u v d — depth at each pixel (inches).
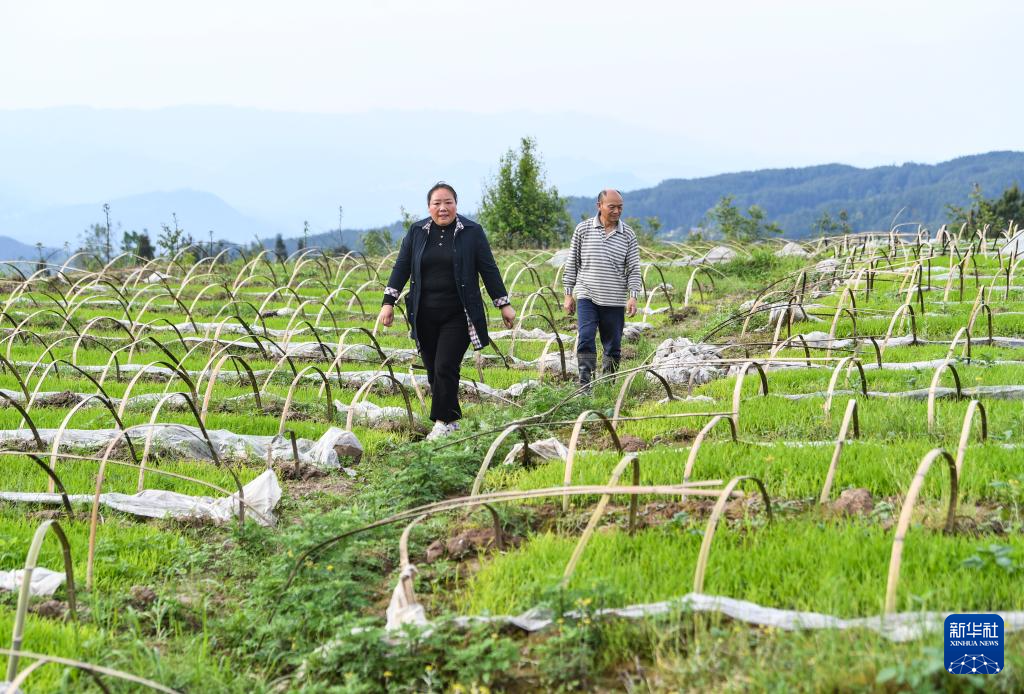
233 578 238.7
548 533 235.5
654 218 1676.9
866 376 409.1
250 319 735.1
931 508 235.8
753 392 399.5
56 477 265.0
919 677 145.6
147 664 184.1
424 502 280.8
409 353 546.9
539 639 190.4
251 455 336.5
